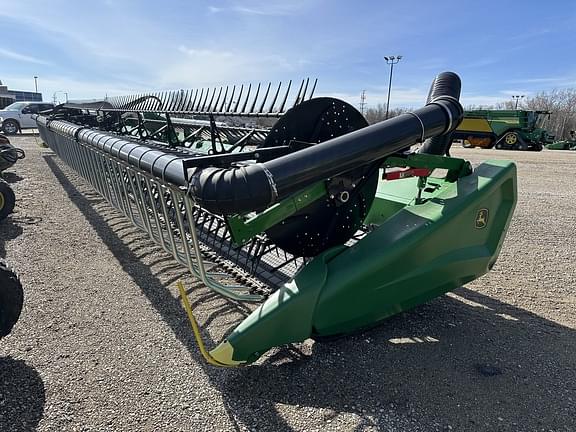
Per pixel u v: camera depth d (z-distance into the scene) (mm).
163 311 3414
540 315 3637
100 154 4723
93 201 7051
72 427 2180
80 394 2428
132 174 3803
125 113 7516
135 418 2260
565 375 2762
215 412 2324
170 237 3410
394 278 2760
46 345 2904
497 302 3869
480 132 27062
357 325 2836
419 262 2816
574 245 5695
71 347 2891
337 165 2375
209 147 5305
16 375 2572
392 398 2473
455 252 2977
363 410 2367
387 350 2973
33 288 3766
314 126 3033
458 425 2271
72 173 9727
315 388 2539
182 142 5070
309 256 3223
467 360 2889
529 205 8445
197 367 2711
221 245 3961
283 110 3840
